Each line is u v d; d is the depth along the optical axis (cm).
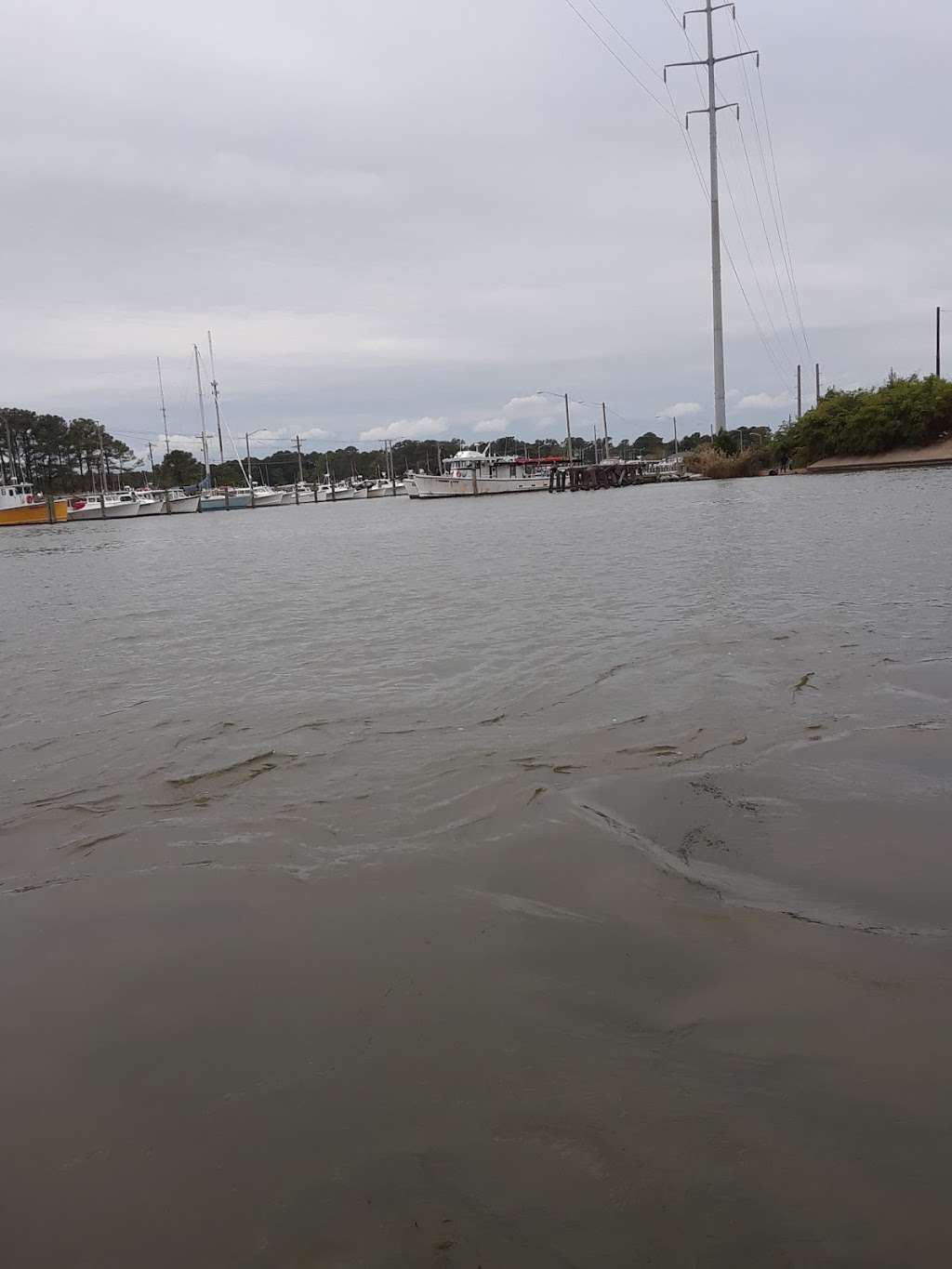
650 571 1593
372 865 433
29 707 827
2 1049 302
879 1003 297
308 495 12388
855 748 560
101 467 11144
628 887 391
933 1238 209
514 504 6419
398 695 778
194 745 668
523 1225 220
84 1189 239
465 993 317
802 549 1777
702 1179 229
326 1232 221
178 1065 287
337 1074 278
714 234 7538
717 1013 296
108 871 446
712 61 7238
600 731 632
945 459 6594
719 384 8150
